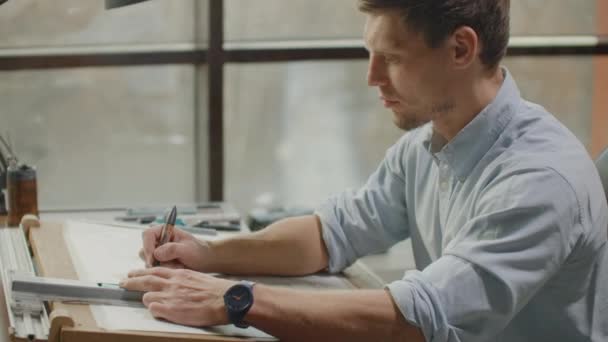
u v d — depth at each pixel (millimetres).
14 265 1350
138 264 1410
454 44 1209
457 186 1337
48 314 1147
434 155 1375
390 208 1541
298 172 4320
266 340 1129
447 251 1215
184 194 2932
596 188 1262
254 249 1458
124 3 1440
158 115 2953
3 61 2539
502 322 1181
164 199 2945
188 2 2641
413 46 1208
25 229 1567
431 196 1439
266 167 4172
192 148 2828
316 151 4367
